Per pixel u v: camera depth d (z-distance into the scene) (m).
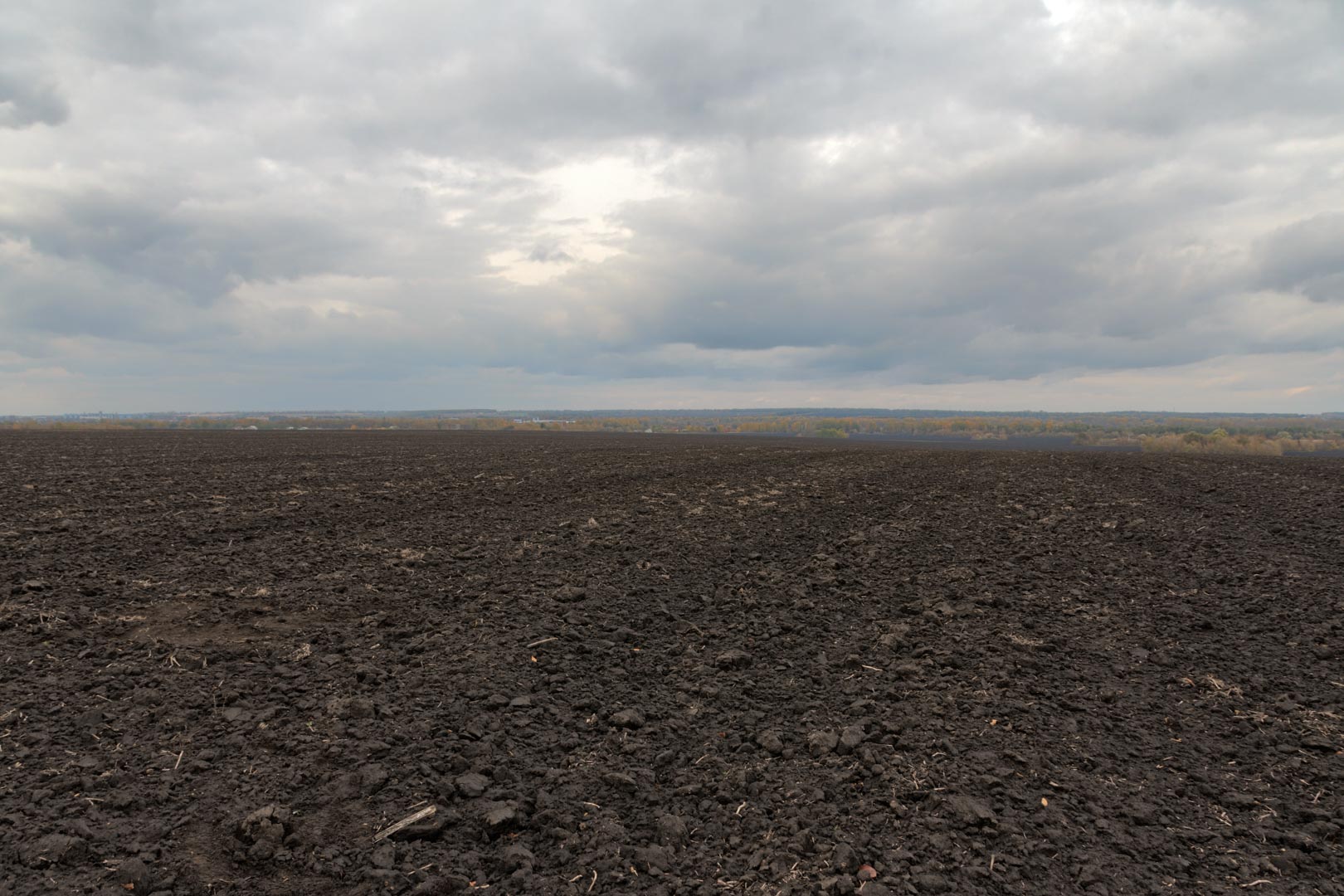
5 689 4.00
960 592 6.77
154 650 4.71
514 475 16.81
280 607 5.77
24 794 3.05
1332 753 3.62
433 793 3.28
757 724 4.12
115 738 3.59
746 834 3.10
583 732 3.98
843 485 16.22
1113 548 8.62
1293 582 6.61
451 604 6.09
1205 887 2.68
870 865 2.84
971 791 3.36
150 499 10.95
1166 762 3.60
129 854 2.75
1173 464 22.38
